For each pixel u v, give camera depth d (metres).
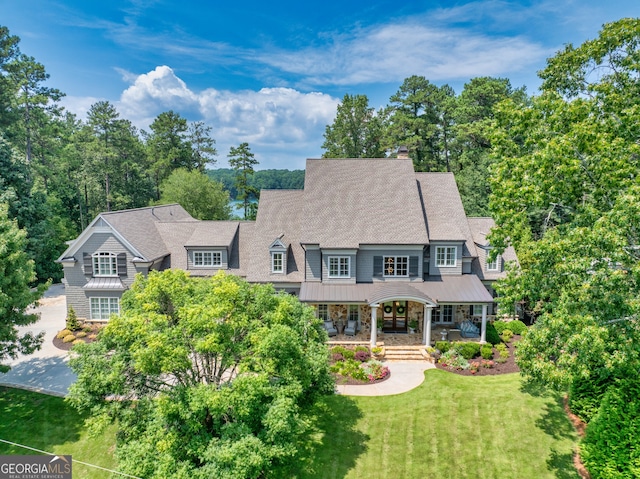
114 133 65.31
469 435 17.53
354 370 23.19
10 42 48.78
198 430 13.34
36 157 56.44
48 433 18.41
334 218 30.14
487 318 30.64
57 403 20.55
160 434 12.66
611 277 13.31
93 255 30.69
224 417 13.84
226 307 13.73
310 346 16.91
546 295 16.86
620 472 12.74
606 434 13.55
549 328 14.80
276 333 13.62
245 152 78.31
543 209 23.00
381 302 26.06
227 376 21.34
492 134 23.25
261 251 31.75
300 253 31.48
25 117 51.97
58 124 58.84
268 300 15.89
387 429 18.17
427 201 32.28
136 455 12.24
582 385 17.81
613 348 13.47
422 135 58.59
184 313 13.56
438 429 18.02
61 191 57.53
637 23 19.98
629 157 16.42
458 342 25.66
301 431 13.62
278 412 12.41
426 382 22.17
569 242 14.76
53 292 42.62
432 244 29.67
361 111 61.81
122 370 13.80
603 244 13.70
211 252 32.12
